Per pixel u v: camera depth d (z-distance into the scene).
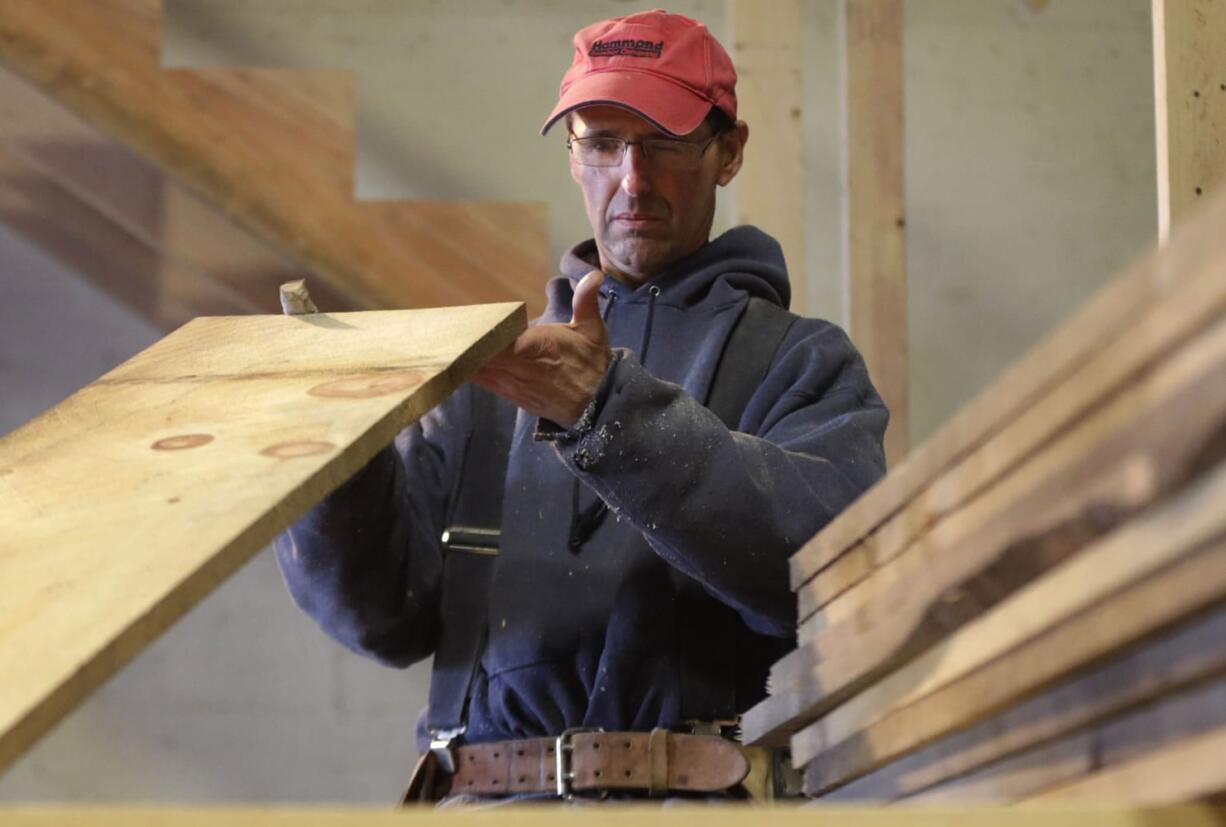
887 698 1.08
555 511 1.82
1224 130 1.85
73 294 4.19
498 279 3.40
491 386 1.57
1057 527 0.84
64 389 4.16
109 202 3.73
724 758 1.66
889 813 0.81
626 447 1.59
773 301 1.99
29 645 0.96
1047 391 0.86
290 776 4.12
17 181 3.86
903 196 3.17
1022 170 4.32
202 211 3.73
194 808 0.79
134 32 3.38
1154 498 0.74
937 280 4.28
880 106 3.18
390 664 1.93
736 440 1.65
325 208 3.39
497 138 4.24
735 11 3.10
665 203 1.95
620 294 1.98
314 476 1.17
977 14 4.36
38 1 3.35
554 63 4.27
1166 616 0.74
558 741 1.70
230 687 4.14
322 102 3.41
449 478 1.92
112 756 4.10
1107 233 4.31
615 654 1.73
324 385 1.38
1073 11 4.38
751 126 3.08
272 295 3.74
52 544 1.11
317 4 4.26
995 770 0.98
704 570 1.64
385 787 4.12
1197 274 0.71
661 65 1.95
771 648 1.76
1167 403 0.73
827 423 1.79
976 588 0.94
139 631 0.98
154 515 1.13
